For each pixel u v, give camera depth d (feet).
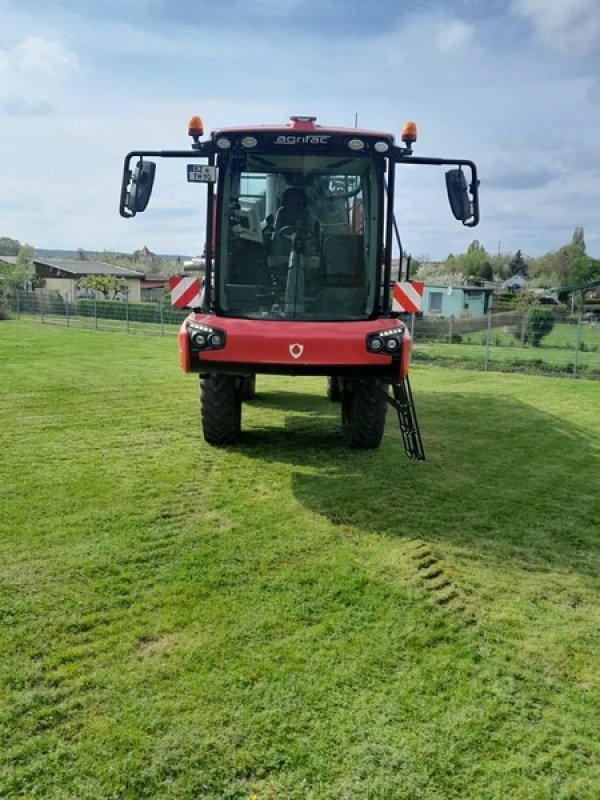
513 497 16.70
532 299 122.21
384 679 8.88
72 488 16.49
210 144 17.67
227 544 13.15
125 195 17.67
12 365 40.96
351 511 15.25
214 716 8.06
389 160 17.80
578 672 9.20
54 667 8.94
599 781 7.28
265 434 22.77
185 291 19.70
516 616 10.68
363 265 18.29
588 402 32.17
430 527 14.43
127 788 7.00
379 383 19.53
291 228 18.13
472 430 24.85
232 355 16.76
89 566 11.96
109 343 58.65
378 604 10.87
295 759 7.44
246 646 9.53
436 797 7.00
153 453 20.01
